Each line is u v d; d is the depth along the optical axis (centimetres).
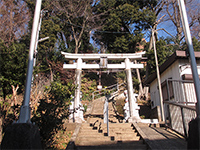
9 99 688
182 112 567
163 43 1611
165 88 1034
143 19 1784
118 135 670
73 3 1934
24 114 394
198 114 400
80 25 2111
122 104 1617
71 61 1964
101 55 1015
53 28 1752
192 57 458
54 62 1762
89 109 1292
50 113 538
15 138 357
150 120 898
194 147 371
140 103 1755
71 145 529
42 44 1653
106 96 762
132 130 730
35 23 491
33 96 757
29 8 1602
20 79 628
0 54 602
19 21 1440
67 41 2186
